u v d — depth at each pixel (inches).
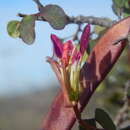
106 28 10.5
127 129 9.7
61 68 8.0
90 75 8.5
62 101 8.6
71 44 8.1
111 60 8.5
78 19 10.5
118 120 13.8
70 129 8.6
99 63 8.5
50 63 7.9
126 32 8.4
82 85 8.4
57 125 8.6
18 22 9.3
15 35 9.3
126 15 11.1
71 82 8.1
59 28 9.0
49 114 8.6
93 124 8.6
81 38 8.2
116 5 11.0
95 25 11.3
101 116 8.6
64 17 9.0
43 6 9.1
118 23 8.5
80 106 8.4
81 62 8.1
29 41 8.7
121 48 8.4
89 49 9.6
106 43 8.5
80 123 8.4
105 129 8.6
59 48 8.2
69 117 8.5
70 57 8.1
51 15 8.9
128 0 11.1
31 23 8.7
